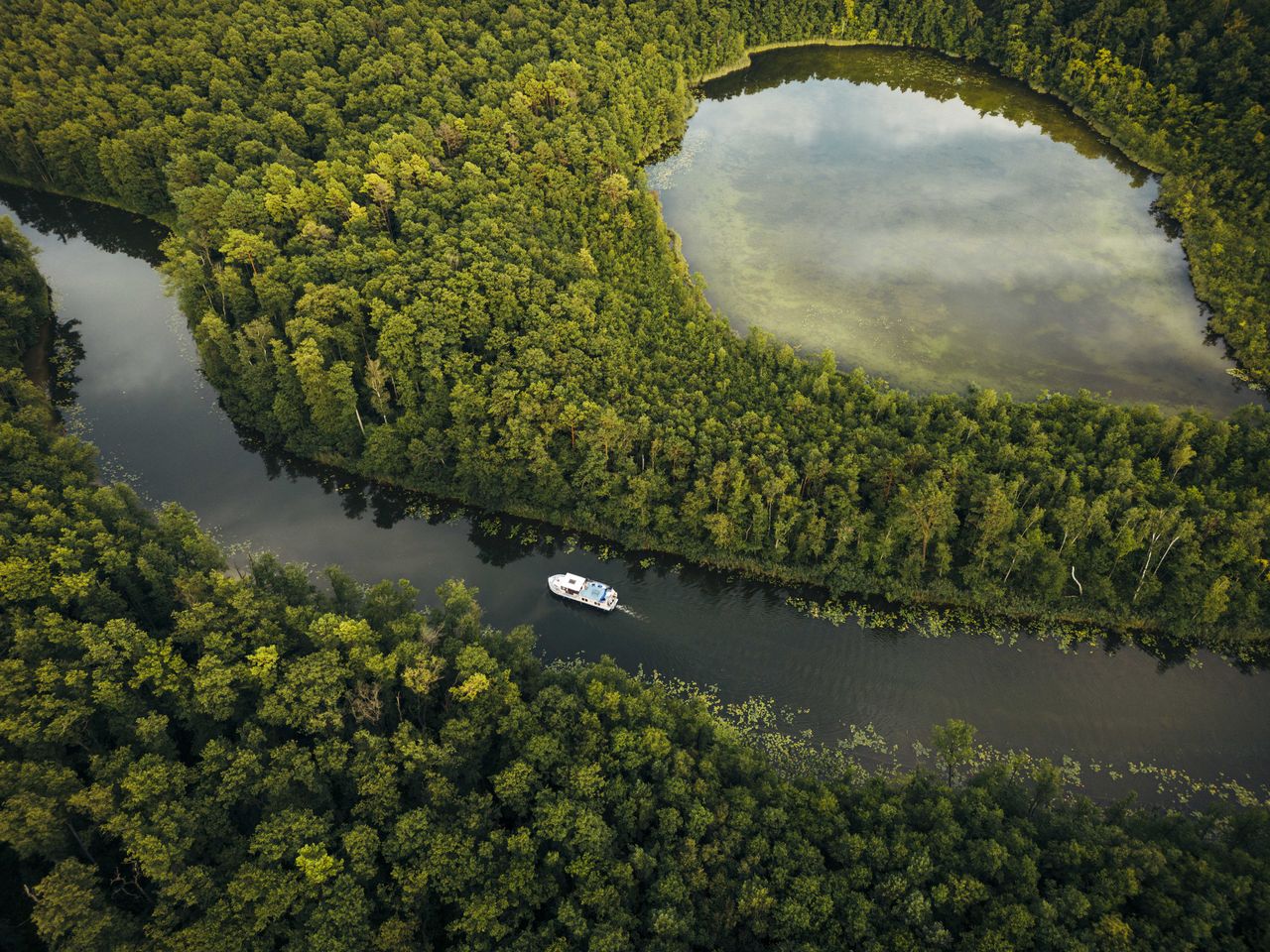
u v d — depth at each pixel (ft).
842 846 347.77
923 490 493.36
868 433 542.98
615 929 317.42
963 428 548.31
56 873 310.04
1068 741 449.06
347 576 488.44
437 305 584.81
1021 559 490.90
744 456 527.40
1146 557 486.79
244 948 310.24
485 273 608.60
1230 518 489.67
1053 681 475.31
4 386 588.50
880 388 611.88
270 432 620.49
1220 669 477.36
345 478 606.55
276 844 329.31
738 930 336.29
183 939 304.91
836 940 323.98
